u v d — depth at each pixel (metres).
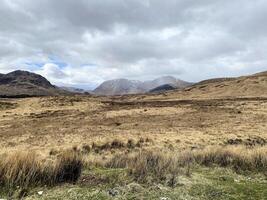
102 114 63.66
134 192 8.43
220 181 10.16
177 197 8.24
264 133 36.31
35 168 9.15
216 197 8.44
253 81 122.50
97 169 11.00
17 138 37.44
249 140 32.06
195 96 119.12
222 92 118.00
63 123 53.16
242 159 13.06
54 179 9.02
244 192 8.97
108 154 22.94
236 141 31.42
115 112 65.50
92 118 58.66
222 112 59.03
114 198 7.91
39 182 8.82
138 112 64.38
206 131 38.34
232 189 9.21
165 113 61.78
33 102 87.62
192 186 9.30
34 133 41.62
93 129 43.19
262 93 105.44
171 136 34.50
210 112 60.03
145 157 11.80
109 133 38.19
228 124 44.28
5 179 8.42
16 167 8.81
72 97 95.88
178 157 13.04
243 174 11.55
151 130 40.47
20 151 9.95
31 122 57.09
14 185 8.38
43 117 64.69
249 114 54.81
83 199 7.73
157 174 10.04
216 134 35.91
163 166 10.73
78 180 9.25
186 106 72.06
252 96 98.88
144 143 30.09
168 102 86.56
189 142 30.75
